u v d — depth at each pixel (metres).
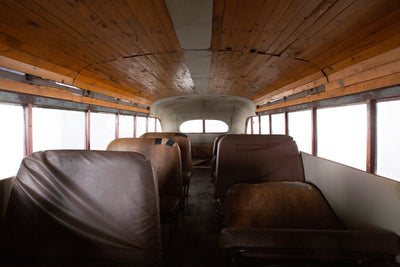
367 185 1.63
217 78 4.63
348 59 2.46
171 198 2.56
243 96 7.10
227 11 1.88
